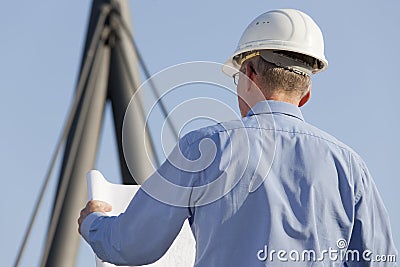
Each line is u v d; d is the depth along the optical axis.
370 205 3.37
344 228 3.28
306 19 3.45
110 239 3.26
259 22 3.44
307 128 3.34
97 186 3.77
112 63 8.83
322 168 3.28
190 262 3.87
